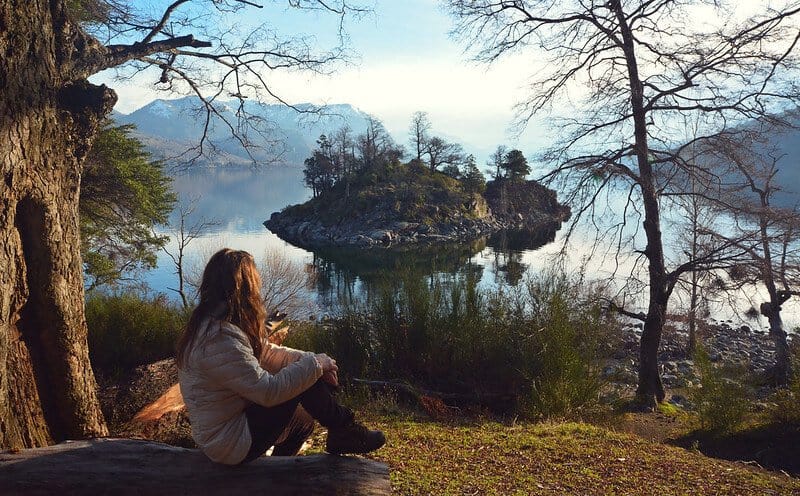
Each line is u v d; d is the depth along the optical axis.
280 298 21.72
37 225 4.38
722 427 9.94
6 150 4.02
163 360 9.27
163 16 7.11
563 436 7.04
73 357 4.68
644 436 9.86
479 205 93.19
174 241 49.34
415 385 9.43
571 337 9.30
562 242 13.42
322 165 102.69
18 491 2.67
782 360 16.95
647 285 13.70
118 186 17.14
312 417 3.12
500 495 4.62
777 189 14.79
